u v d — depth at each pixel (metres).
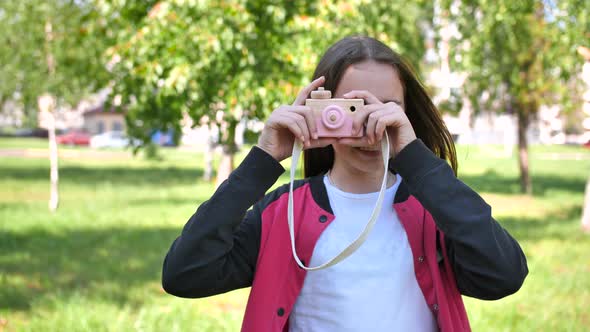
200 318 4.65
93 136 40.16
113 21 7.45
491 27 8.97
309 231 1.56
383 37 7.71
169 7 6.22
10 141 40.44
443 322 1.47
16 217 9.89
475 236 1.40
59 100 11.41
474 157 30.80
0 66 12.11
